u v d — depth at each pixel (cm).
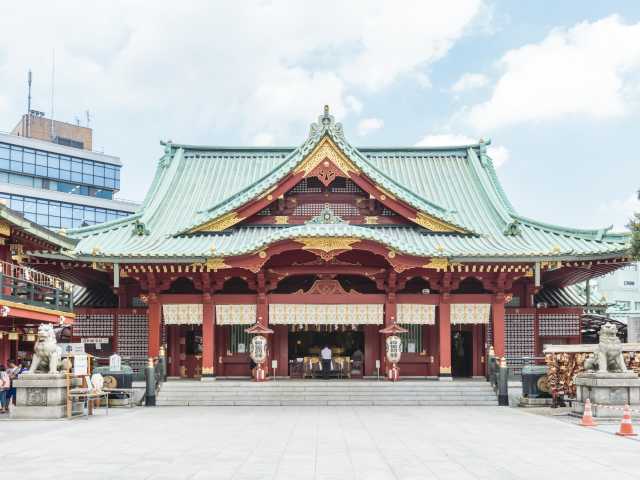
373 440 2117
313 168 3931
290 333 4325
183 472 1554
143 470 1577
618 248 3684
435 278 3919
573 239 4006
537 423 2617
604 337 2764
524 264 3825
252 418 2828
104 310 4209
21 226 3275
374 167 3953
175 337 4269
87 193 10112
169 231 4231
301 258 3903
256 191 3925
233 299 3903
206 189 4738
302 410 3219
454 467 1630
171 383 3697
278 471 1570
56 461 1702
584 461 1719
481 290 4241
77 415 2883
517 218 4288
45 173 9631
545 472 1567
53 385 2745
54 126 10150
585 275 4281
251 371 4150
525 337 4200
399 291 4203
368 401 3547
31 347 4300
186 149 5041
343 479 1479
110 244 3994
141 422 2652
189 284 4234
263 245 3647
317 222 3756
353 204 4116
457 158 5012
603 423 2588
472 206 4550
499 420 2734
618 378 2697
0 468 1603
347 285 4216
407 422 2662
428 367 4181
